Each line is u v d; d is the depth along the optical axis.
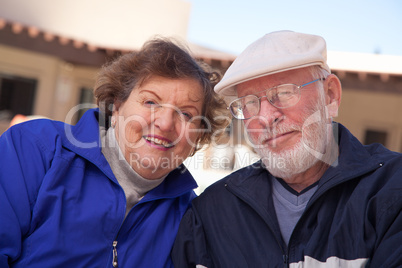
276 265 1.59
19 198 1.58
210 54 5.70
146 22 9.35
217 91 1.78
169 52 1.74
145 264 1.72
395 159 1.61
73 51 6.13
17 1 7.87
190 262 1.75
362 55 6.01
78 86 7.80
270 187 1.79
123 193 1.76
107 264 1.66
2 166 1.62
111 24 8.97
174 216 1.89
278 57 1.65
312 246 1.54
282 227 1.70
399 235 1.42
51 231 1.57
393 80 5.16
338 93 1.80
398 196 1.48
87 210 1.67
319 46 1.72
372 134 7.48
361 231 1.48
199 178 3.61
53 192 1.63
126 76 1.79
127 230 1.73
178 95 1.71
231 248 1.68
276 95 1.69
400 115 7.27
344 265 1.48
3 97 7.06
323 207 1.61
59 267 1.57
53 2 8.26
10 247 1.52
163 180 1.90
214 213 1.79
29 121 1.83
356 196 1.55
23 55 7.16
